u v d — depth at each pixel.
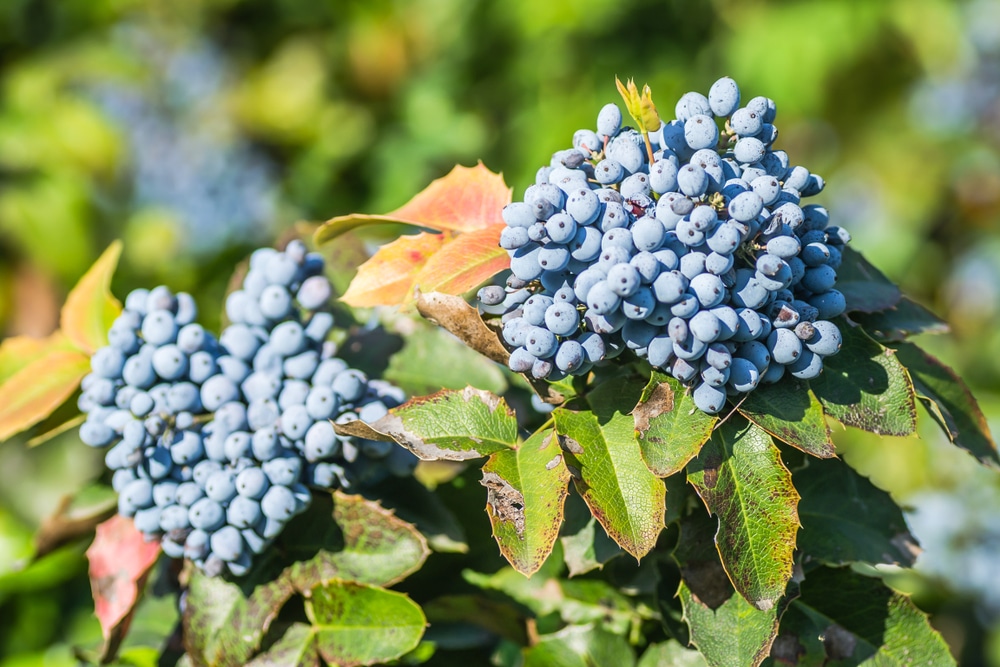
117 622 0.58
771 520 0.51
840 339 0.51
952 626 1.07
